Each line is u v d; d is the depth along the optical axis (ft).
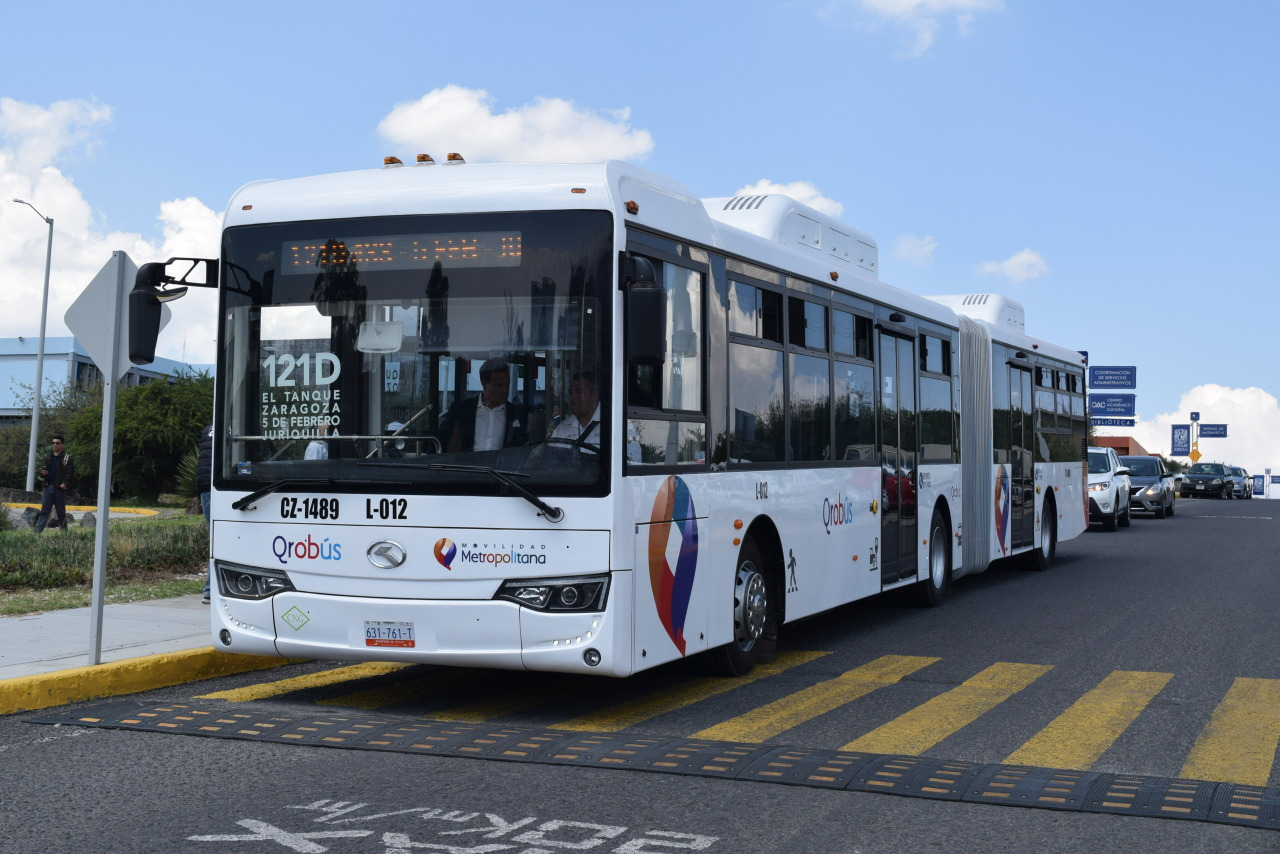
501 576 23.98
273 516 25.45
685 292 27.20
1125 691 29.30
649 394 25.30
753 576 30.89
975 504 50.26
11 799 19.20
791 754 22.00
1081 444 69.67
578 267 24.25
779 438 32.14
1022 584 54.34
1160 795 19.63
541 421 24.04
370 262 25.22
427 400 24.64
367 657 24.82
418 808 18.69
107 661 28.55
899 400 41.91
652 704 27.35
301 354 25.44
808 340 34.37
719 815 18.48
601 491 23.73
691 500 26.96
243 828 17.70
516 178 24.94
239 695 28.12
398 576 24.47
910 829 17.94
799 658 34.24
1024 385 58.34
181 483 96.27
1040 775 20.84
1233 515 125.18
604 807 18.80
